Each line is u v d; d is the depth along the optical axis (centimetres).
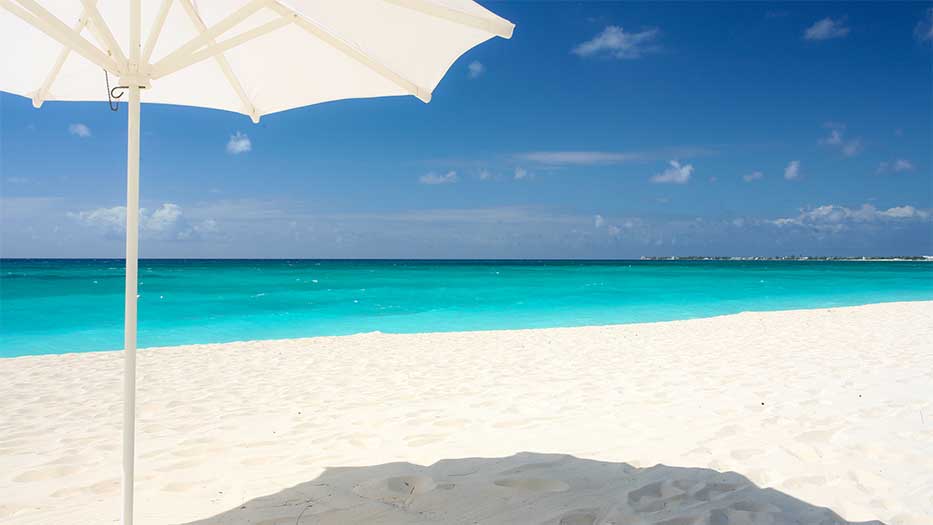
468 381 658
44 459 397
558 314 1667
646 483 327
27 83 300
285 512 294
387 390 618
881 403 509
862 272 5078
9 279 3055
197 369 754
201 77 323
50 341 1189
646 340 979
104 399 593
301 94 327
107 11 282
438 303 1969
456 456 382
